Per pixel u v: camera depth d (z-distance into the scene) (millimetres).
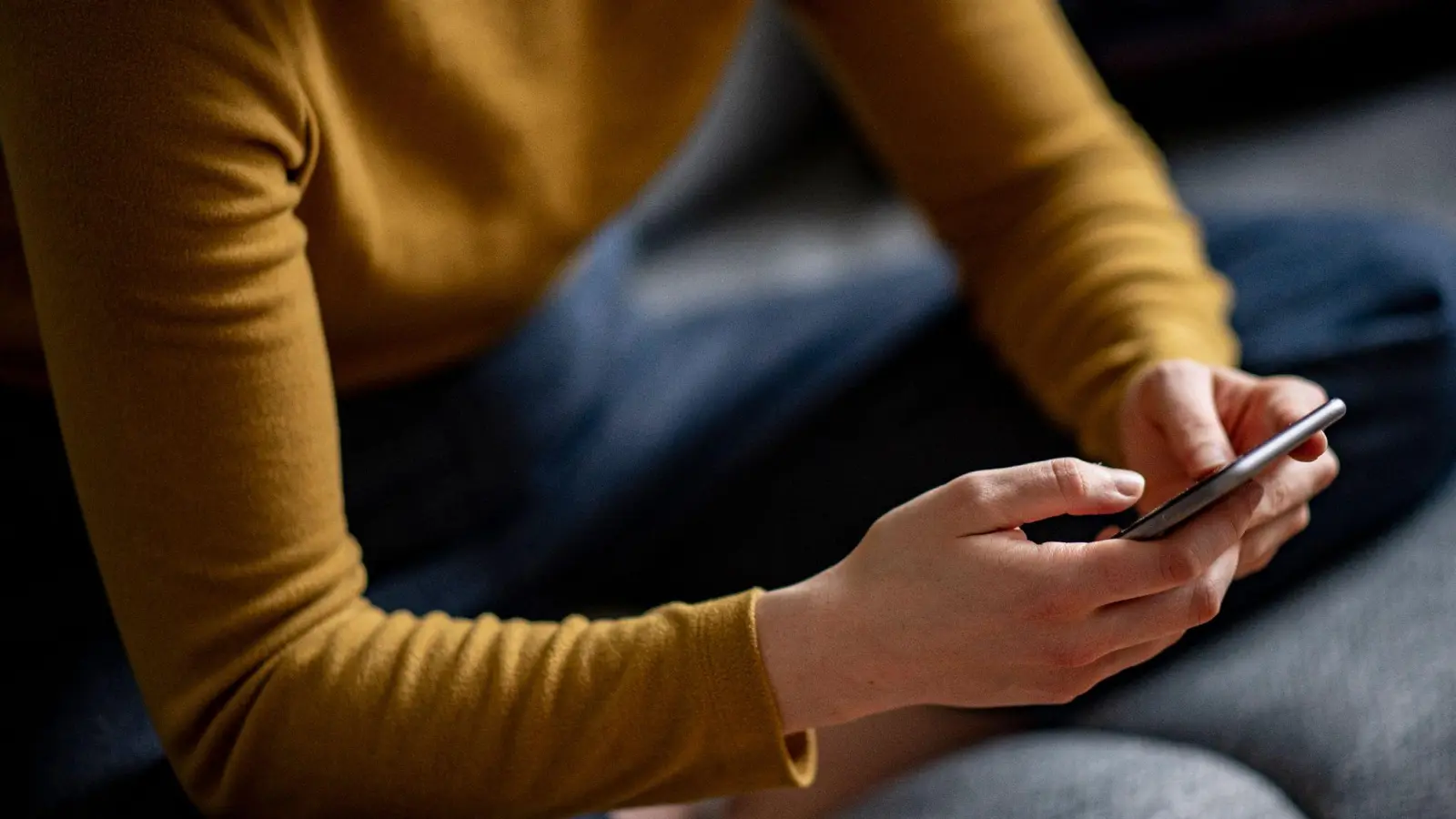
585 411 1313
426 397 1209
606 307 1358
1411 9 2018
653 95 1148
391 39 999
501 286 1176
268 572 965
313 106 962
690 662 961
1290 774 1105
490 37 1042
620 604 1330
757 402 1325
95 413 933
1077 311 1184
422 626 1003
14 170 925
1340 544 1231
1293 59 2082
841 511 1289
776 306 1410
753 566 1310
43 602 1102
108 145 907
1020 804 1068
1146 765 1086
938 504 939
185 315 923
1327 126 2002
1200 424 1041
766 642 959
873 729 1215
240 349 935
